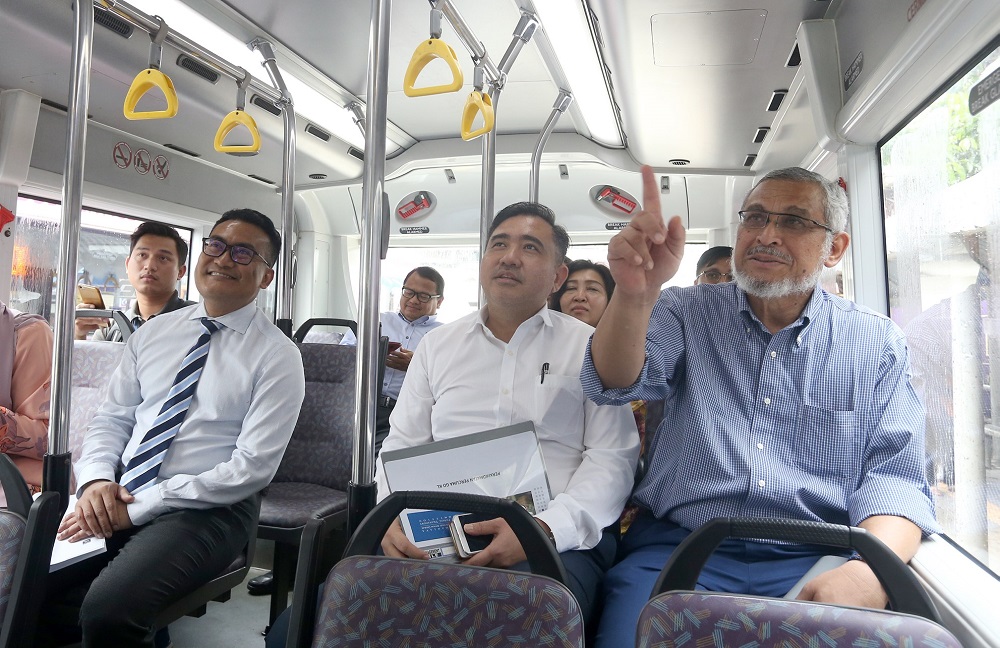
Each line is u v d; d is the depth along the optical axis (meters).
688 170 4.95
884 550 1.06
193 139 4.59
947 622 1.48
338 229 6.63
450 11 1.83
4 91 3.63
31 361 2.69
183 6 3.07
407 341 5.26
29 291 4.04
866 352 1.76
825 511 1.75
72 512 2.17
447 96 4.43
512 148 5.20
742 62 3.04
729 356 1.84
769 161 4.34
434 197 6.26
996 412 1.75
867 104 2.25
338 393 3.17
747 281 1.76
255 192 5.80
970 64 1.83
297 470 3.14
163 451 2.24
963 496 1.92
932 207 2.12
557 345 1.96
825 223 1.75
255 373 2.33
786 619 0.99
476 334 2.02
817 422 1.76
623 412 1.90
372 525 1.22
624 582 1.61
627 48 2.96
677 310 1.94
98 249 4.64
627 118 4.06
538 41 2.64
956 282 1.96
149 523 2.12
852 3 2.42
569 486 1.79
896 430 1.70
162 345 2.46
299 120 4.65
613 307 1.58
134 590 1.81
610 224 5.93
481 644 1.08
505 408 1.90
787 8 2.57
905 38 1.88
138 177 4.61
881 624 0.97
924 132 2.15
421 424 2.05
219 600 3.01
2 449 2.53
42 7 2.92
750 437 1.77
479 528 1.52
